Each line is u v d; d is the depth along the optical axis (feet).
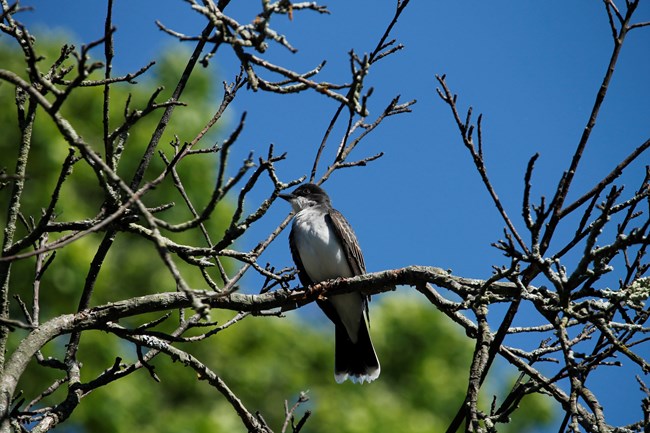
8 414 20.25
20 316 54.39
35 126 57.67
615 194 18.61
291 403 59.52
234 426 56.24
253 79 19.36
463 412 21.45
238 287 17.94
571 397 19.97
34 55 17.83
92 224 22.62
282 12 19.10
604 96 19.80
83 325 22.74
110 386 52.54
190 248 22.67
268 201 21.17
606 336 19.45
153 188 17.94
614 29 20.40
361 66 19.52
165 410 56.08
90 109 60.39
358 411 59.11
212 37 19.10
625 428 20.44
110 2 21.17
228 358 59.16
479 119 20.10
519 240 19.76
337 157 28.32
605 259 20.39
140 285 58.23
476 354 21.43
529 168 18.80
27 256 17.43
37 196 56.34
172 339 23.22
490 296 21.45
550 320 20.51
